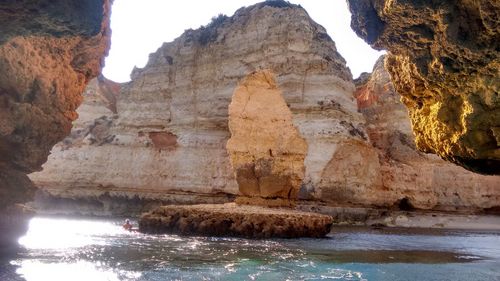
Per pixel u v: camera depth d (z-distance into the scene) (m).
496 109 10.54
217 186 53.53
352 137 51.97
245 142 36.00
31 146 17.91
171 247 22.69
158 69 62.03
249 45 58.09
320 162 49.97
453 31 10.13
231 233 30.02
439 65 11.06
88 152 56.81
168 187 55.25
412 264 19.12
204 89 58.97
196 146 55.97
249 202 35.62
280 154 35.69
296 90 54.59
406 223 50.25
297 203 48.12
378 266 18.05
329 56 56.78
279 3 60.16
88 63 20.03
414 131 14.42
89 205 54.88
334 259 19.78
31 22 9.24
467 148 11.37
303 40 56.12
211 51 60.09
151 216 32.81
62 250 19.34
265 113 36.16
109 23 20.31
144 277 13.92
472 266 19.12
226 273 15.12
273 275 14.92
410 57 11.76
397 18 10.91
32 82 17.14
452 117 11.79
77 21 9.36
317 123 52.31
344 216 48.81
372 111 63.03
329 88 54.34
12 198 18.52
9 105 16.66
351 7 12.53
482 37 9.83
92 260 17.00
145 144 57.72
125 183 55.97
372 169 53.94
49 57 17.69
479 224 51.69
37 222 36.81
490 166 11.70
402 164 57.50
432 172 57.31
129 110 60.69
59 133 19.41
